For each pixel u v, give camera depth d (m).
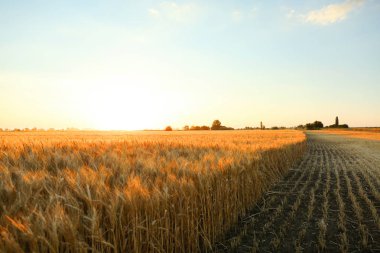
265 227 5.81
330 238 5.29
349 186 9.62
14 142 7.95
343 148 28.08
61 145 7.57
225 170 5.68
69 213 2.66
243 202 6.61
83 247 2.59
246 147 9.80
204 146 9.65
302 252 4.73
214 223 5.10
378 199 7.91
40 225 2.33
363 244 4.88
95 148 7.48
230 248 4.84
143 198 3.43
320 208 7.11
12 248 2.13
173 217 3.96
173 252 3.99
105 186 3.28
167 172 4.43
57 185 3.19
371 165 15.13
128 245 3.25
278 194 8.60
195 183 4.62
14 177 3.66
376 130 101.56
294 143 15.77
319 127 137.12
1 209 2.62
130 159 5.60
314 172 12.86
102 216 3.05
